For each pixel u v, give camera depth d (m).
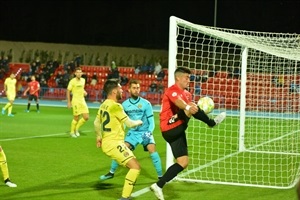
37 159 19.80
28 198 13.54
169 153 15.99
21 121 35.84
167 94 13.07
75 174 16.97
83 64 70.06
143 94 58.31
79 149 22.80
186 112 12.80
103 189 14.84
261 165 19.98
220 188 15.44
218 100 33.53
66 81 60.16
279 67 29.11
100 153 21.70
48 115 41.34
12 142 24.77
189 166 19.14
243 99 23.42
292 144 26.06
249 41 19.17
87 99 59.66
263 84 31.25
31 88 43.31
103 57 70.81
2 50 69.75
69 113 43.72
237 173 18.09
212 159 21.08
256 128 33.09
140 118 15.51
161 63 69.31
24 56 69.69
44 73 61.69
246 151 23.62
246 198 14.16
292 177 17.41
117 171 17.62
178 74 13.10
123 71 63.53
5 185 15.02
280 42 19.72
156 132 32.59
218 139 28.33
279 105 32.66
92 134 29.08
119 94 13.28
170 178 12.91
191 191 14.90
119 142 12.91
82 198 13.69
